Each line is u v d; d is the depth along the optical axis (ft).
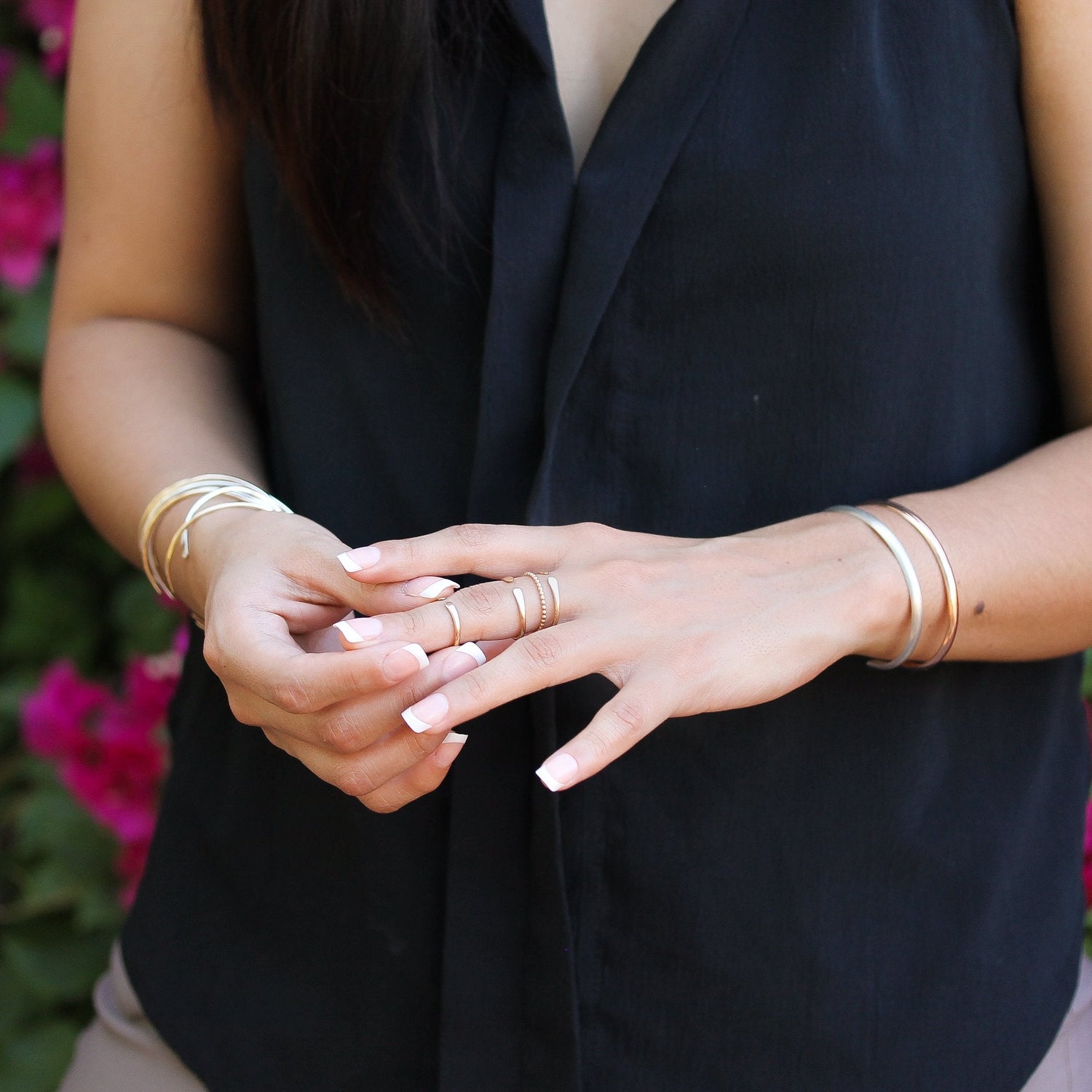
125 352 3.64
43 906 5.88
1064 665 3.49
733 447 3.26
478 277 3.30
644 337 3.24
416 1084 3.33
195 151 3.58
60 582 6.50
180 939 3.53
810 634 3.10
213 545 3.25
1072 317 3.29
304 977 3.40
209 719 3.57
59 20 5.81
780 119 3.18
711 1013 3.27
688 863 3.26
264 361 3.52
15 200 5.67
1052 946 3.43
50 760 5.83
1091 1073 3.53
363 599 3.08
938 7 3.19
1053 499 3.23
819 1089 3.28
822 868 3.28
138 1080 3.60
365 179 3.27
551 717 3.23
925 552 3.17
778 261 3.19
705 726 3.25
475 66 3.27
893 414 3.25
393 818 3.33
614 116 3.23
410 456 3.35
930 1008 3.30
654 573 3.09
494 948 3.29
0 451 5.79
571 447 3.28
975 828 3.35
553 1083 3.27
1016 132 3.25
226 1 3.28
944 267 3.21
